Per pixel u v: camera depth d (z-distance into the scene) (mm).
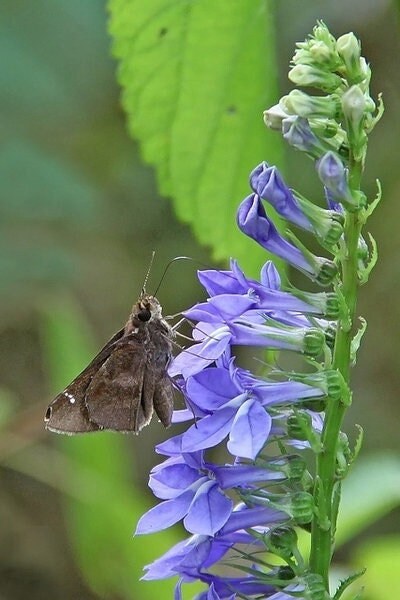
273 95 661
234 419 629
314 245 775
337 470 636
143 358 650
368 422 813
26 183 805
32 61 790
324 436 636
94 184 824
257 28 654
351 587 691
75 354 732
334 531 637
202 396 631
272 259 670
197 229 672
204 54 657
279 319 641
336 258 638
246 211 638
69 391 650
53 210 811
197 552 634
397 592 689
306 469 638
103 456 729
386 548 686
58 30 789
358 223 635
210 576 638
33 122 802
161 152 666
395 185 795
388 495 689
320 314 636
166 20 654
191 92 661
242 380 636
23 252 818
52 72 792
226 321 635
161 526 630
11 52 789
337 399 635
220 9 652
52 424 650
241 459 643
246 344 638
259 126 663
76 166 817
